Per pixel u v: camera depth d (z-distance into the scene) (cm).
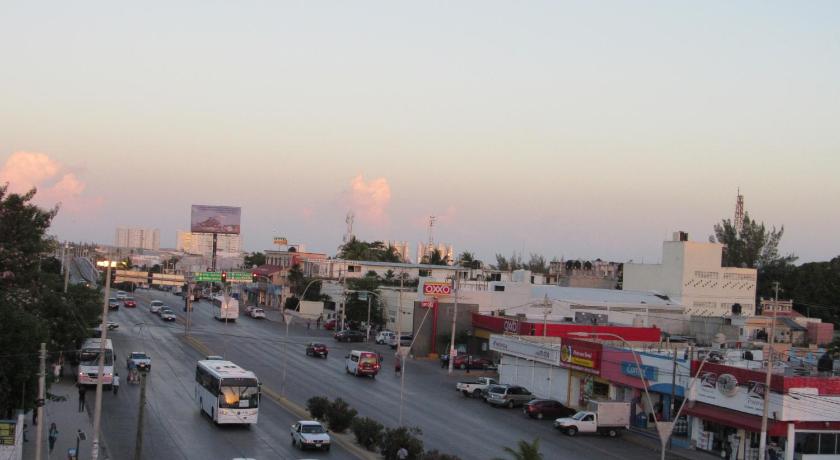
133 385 5978
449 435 4781
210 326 10938
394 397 6141
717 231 15475
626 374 5606
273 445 4200
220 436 4372
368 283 12825
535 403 5688
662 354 5466
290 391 6059
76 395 5475
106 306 3450
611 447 4809
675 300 11281
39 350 4247
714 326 9944
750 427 4466
